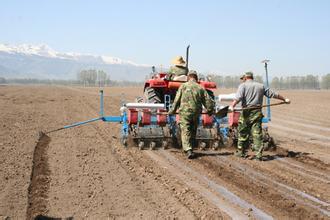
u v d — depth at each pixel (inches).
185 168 299.0
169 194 234.4
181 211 206.8
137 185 251.6
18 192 235.3
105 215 201.2
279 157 344.2
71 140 411.8
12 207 211.8
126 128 375.6
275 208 213.6
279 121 670.5
